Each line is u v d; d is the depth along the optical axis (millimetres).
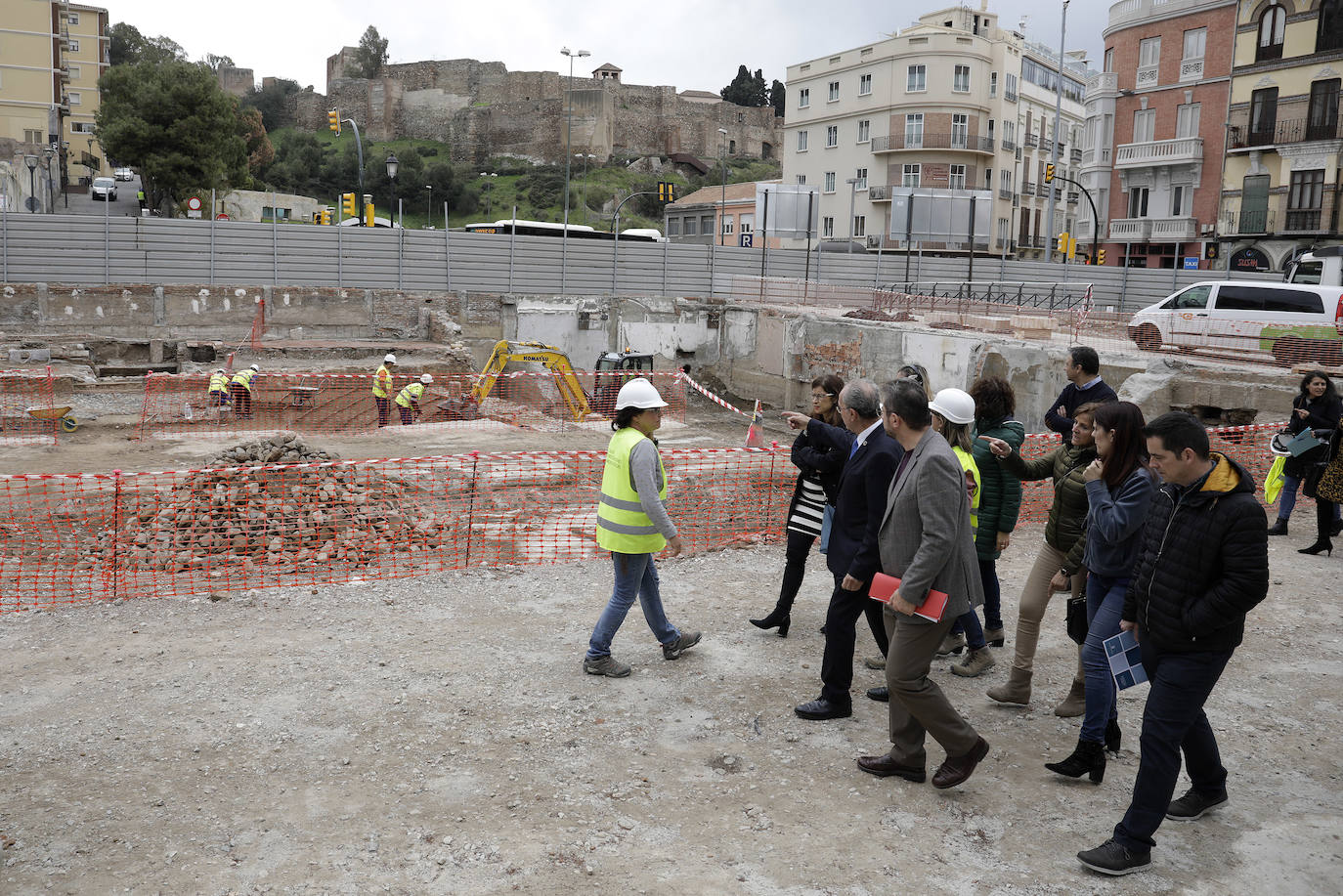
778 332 28797
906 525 4180
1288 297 19047
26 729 4836
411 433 17406
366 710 5121
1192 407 15750
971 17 62625
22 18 65312
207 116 49094
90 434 16719
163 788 4281
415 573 7781
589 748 4742
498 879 3629
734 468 11906
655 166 106500
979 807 4230
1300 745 4934
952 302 30406
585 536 9375
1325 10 34062
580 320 33531
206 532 8195
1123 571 4301
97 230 29188
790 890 3578
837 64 60031
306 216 68812
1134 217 41562
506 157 105062
